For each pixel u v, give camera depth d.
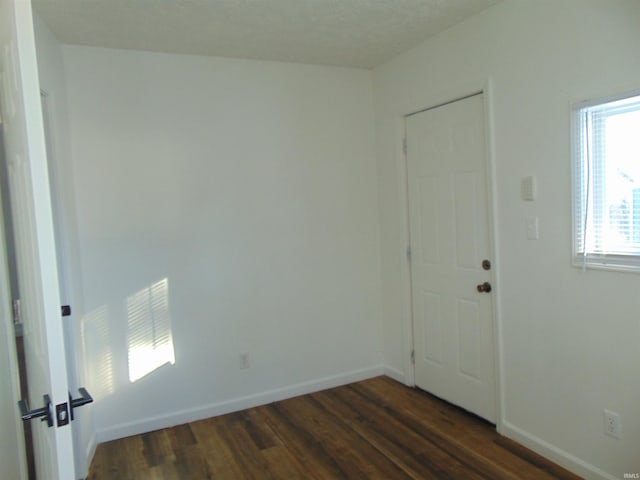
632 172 2.02
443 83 3.02
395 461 2.56
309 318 3.58
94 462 2.68
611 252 2.12
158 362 3.08
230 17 2.58
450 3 2.55
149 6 2.39
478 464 2.48
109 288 2.94
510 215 2.62
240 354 3.33
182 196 3.13
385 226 3.75
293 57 3.32
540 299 2.47
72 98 2.83
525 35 2.45
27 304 1.46
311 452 2.70
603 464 2.21
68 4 2.31
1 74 1.43
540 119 2.40
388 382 3.73
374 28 2.85
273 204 3.42
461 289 3.06
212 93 3.20
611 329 2.13
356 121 3.71
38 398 1.41
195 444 2.85
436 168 3.20
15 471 1.82
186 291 3.16
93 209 2.89
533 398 2.55
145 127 3.01
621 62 2.01
